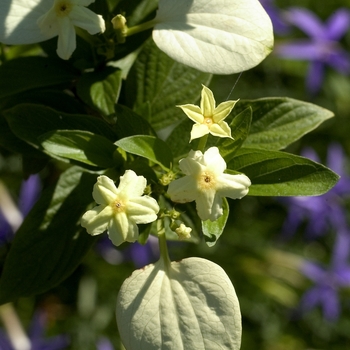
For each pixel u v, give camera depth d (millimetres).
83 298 612
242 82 686
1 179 622
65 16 339
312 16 667
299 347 681
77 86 360
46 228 366
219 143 337
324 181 331
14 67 365
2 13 345
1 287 360
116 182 346
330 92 718
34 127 349
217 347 325
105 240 580
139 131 350
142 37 371
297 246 688
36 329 578
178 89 382
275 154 336
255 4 342
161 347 326
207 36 343
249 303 652
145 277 333
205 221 327
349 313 685
